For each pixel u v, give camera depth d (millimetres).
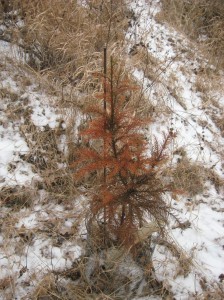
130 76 4043
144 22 5449
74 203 3201
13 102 3803
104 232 2639
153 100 4262
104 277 2691
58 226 3002
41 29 4223
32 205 3131
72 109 3766
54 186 3281
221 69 5281
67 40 4230
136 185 2248
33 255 2836
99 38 4520
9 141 3508
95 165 2158
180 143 3975
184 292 2803
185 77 4879
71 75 4121
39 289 2604
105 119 2131
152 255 2936
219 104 4719
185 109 4418
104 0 5027
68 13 4562
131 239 2332
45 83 3979
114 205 2270
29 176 3305
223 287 2873
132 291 2652
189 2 6070
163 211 2516
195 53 5340
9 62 4137
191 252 3059
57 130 3613
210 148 4090
